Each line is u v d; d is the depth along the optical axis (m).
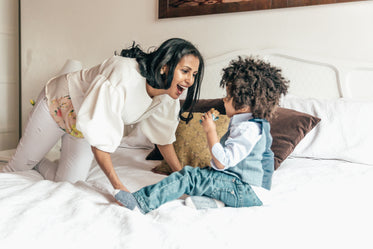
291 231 1.04
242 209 1.24
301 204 1.30
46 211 1.06
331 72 2.38
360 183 1.58
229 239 0.96
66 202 1.16
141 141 2.51
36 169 2.04
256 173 1.32
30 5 3.49
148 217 1.14
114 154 2.33
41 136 1.81
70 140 1.83
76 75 1.65
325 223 1.12
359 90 2.31
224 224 1.07
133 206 1.18
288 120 1.99
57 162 2.23
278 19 2.54
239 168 1.31
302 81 2.47
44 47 3.48
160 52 1.34
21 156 1.89
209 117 1.36
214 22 2.75
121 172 1.83
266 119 1.41
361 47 2.31
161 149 1.75
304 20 2.46
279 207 1.26
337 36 2.37
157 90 1.47
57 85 1.72
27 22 3.52
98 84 1.37
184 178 1.29
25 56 3.56
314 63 2.42
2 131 3.61
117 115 1.33
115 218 1.05
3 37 3.54
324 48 2.41
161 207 1.23
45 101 1.74
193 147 1.85
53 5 3.40
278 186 1.53
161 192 1.24
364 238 1.04
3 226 0.93
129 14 3.09
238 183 1.29
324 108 2.15
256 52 2.58
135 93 1.42
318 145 2.04
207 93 2.75
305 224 1.11
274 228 1.05
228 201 1.28
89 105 1.35
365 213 1.23
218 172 1.33
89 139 1.30
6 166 1.96
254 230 1.03
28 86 3.58
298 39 2.49
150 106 1.60
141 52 1.47
